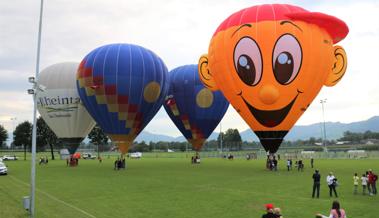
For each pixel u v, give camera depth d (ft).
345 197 63.93
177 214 50.49
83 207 55.72
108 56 123.24
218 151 343.05
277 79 93.91
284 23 94.84
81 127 148.25
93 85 122.72
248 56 95.25
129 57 124.16
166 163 172.35
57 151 362.33
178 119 153.07
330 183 65.51
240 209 53.52
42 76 148.97
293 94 94.89
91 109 127.13
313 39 95.35
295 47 93.76
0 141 290.97
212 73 105.91
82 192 71.20
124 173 113.29
